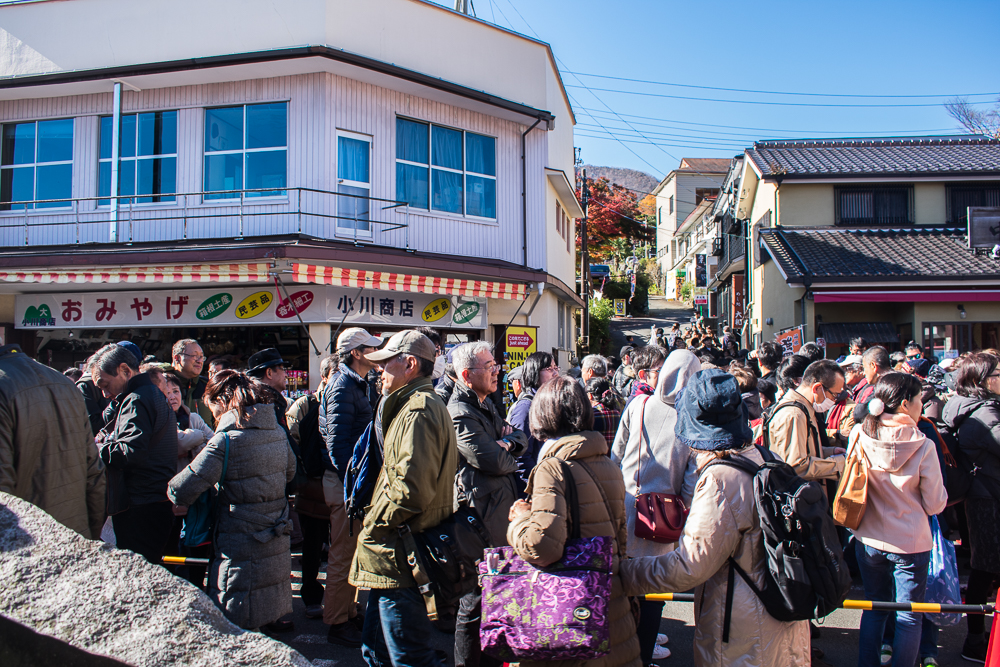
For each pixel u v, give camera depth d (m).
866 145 19.09
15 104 12.33
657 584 2.63
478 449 3.71
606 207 40.34
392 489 3.12
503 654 2.53
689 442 2.73
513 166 13.96
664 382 4.03
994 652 3.09
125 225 11.73
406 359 3.41
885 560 3.71
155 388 4.52
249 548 3.84
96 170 12.00
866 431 3.72
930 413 5.80
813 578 2.45
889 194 16.70
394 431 3.21
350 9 11.47
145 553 4.45
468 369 3.93
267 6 11.33
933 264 14.20
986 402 4.41
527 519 2.59
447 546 3.15
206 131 11.70
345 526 4.48
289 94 11.44
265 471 3.93
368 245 11.34
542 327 14.78
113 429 4.68
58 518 3.32
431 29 12.56
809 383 4.35
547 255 15.26
